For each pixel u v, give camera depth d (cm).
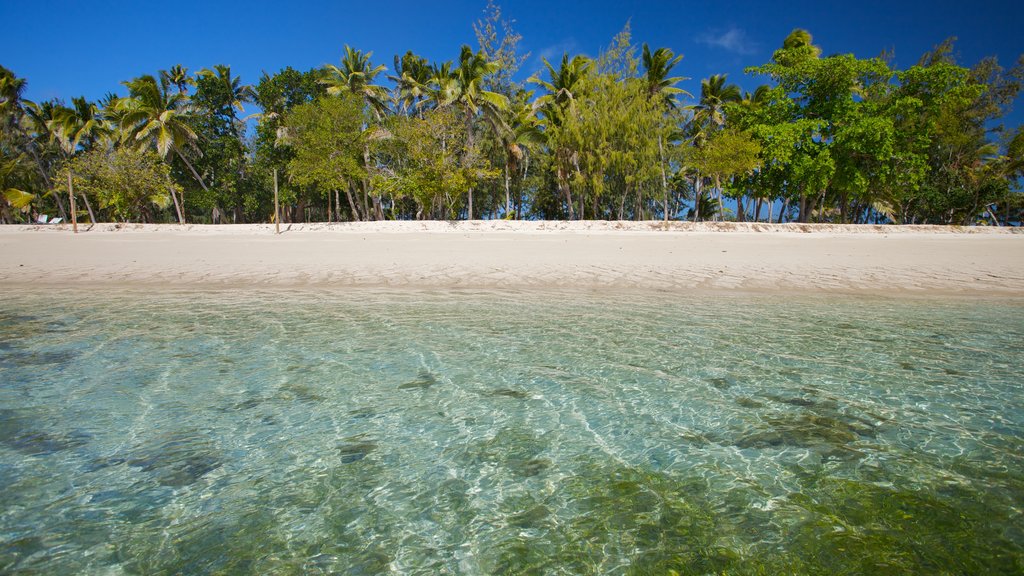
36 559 229
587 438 356
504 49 3538
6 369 494
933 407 401
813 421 379
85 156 2955
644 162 2816
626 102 2850
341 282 1053
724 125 3375
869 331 651
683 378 475
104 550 237
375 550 239
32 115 3588
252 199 3612
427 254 1451
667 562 229
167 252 1490
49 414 390
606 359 534
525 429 371
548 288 998
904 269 1182
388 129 3016
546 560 231
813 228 2473
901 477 298
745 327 674
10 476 301
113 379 470
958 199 3375
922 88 2686
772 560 229
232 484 296
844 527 252
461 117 3048
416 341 604
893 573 218
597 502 278
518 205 3738
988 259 1345
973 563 223
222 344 587
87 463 317
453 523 260
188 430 365
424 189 2756
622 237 2086
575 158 2948
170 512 268
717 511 268
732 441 349
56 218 3956
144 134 3116
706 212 4303
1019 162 3294
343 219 4191
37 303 829
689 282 1051
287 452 335
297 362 523
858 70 2662
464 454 334
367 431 368
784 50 2947
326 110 2808
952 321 709
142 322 696
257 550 238
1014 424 367
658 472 310
